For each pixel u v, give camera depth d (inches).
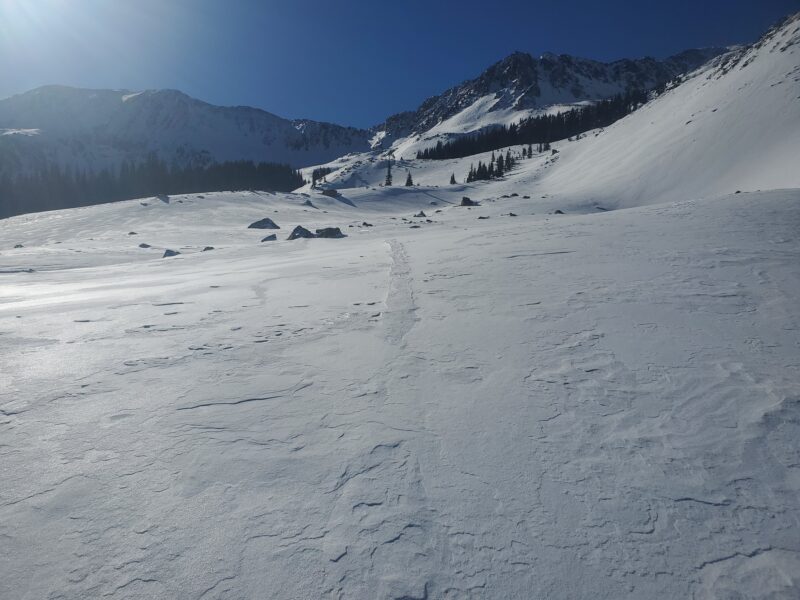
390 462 112.7
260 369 173.9
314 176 4891.7
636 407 138.6
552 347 189.6
